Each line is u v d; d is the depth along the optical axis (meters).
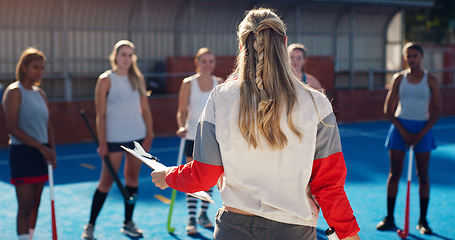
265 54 1.97
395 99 5.39
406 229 4.95
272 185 2.01
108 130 4.94
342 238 2.08
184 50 15.62
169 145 11.55
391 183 5.29
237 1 14.98
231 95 2.01
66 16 12.81
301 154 2.00
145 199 6.55
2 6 12.88
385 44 18.73
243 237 2.04
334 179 2.05
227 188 2.08
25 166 4.25
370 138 12.51
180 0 14.73
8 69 13.25
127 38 14.78
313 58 15.47
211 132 2.02
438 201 6.43
